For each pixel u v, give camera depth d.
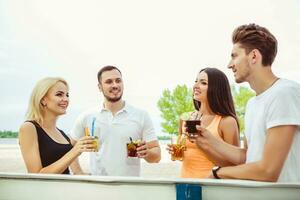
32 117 2.16
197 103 2.56
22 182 1.53
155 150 2.67
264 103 1.43
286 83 1.40
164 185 1.36
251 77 1.52
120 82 2.70
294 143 1.38
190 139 1.74
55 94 2.17
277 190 1.29
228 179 1.42
